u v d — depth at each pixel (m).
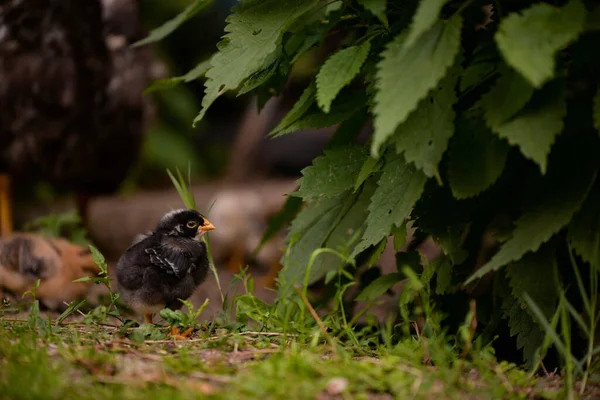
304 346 6.33
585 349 6.48
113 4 12.57
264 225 17.61
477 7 6.43
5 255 9.73
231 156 28.03
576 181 5.86
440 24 5.30
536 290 6.18
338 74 5.91
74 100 12.29
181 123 28.22
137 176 24.25
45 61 12.05
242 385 4.95
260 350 6.04
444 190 6.68
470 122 6.02
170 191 25.77
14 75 11.95
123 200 22.64
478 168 5.88
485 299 7.38
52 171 12.75
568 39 4.85
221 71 6.21
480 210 6.75
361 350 6.27
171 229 7.93
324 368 5.37
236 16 6.39
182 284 7.72
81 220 13.73
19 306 8.62
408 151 5.69
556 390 5.55
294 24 7.01
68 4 12.09
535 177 6.07
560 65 5.65
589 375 5.81
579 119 5.83
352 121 8.12
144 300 7.64
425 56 5.17
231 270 16.86
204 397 4.79
